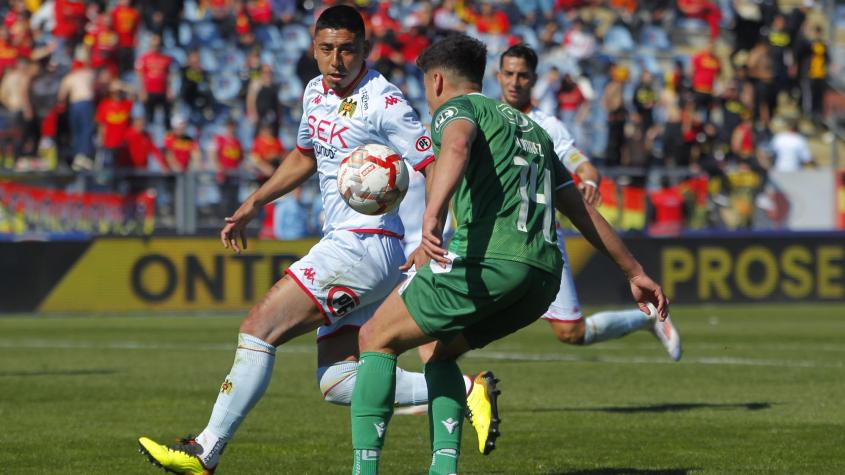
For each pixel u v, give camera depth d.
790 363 44.50
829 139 99.62
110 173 70.69
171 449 20.27
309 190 73.44
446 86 19.14
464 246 17.95
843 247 80.50
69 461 23.62
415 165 20.95
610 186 77.00
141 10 87.12
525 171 18.20
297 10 92.81
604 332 32.59
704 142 87.12
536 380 39.09
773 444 25.50
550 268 18.16
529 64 32.06
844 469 22.28
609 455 24.14
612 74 91.12
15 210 69.81
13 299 70.12
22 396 34.72
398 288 18.61
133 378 39.72
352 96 21.23
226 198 72.19
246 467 22.88
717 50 105.56
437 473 18.91
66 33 83.75
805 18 100.31
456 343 19.02
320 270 20.86
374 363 18.47
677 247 78.12
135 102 81.38
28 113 74.88
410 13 95.81
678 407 32.03
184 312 71.81
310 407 32.38
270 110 81.50
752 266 79.38
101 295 70.94
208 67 88.25
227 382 20.50
